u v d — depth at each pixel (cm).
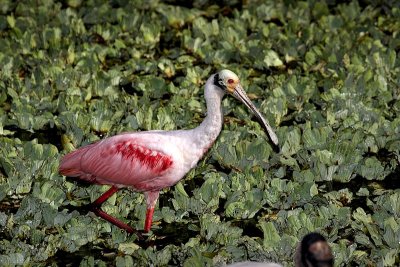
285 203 1238
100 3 2058
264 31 1855
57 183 1290
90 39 1867
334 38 1814
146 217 1185
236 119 1513
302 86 1591
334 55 1716
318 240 906
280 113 1508
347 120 1461
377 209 1209
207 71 1673
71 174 1195
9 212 1238
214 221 1177
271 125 1477
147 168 1155
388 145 1400
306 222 1157
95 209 1191
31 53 1792
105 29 1886
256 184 1292
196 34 1873
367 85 1609
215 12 2019
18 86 1617
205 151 1183
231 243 1134
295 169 1330
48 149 1355
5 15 2014
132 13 1941
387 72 1666
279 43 1817
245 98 1216
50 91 1605
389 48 1777
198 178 1332
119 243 1159
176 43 1872
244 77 1650
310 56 1733
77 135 1408
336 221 1176
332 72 1678
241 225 1206
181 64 1747
